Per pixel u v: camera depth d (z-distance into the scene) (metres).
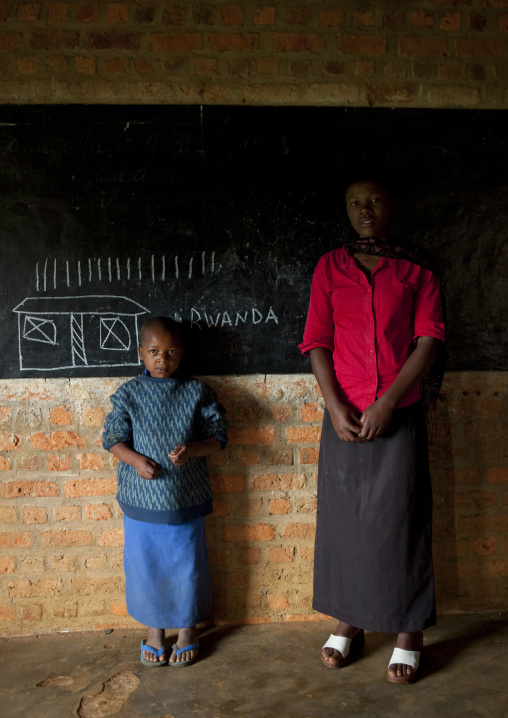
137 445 2.17
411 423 2.06
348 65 2.34
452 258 2.41
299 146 2.35
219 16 2.29
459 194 2.40
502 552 2.49
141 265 2.34
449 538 2.48
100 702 1.92
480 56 2.38
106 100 2.29
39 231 2.30
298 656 2.18
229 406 2.40
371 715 1.84
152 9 2.28
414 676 2.00
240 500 2.43
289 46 2.32
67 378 2.35
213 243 2.35
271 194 2.35
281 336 2.40
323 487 2.20
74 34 2.27
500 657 2.16
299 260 2.38
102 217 2.32
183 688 1.99
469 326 2.43
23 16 2.25
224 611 2.44
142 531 2.17
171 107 2.30
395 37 2.35
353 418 2.03
